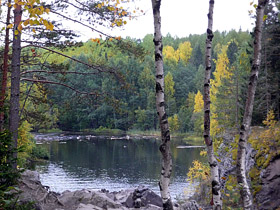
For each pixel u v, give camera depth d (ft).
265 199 32.42
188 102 269.03
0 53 37.86
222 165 45.68
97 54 233.76
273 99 69.41
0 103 21.97
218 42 376.27
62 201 33.19
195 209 37.29
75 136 213.46
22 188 30.76
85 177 89.76
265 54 67.15
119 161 118.11
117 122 260.42
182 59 395.96
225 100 94.27
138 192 41.52
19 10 30.60
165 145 17.22
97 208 31.12
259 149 38.17
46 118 43.96
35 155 119.03
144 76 271.49
